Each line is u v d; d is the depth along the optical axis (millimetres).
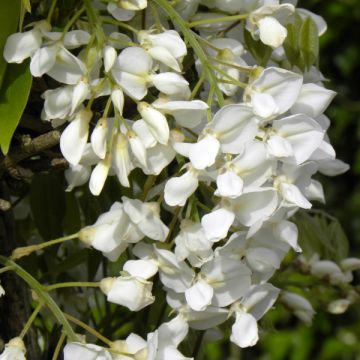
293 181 588
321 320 1537
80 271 723
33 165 609
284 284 776
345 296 786
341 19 1609
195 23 613
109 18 617
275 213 590
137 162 589
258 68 596
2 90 584
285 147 571
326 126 649
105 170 578
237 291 605
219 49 618
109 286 585
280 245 608
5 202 599
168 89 579
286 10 615
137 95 581
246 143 573
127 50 579
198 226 591
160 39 587
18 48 583
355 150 1686
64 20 615
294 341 1534
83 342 583
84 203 714
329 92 605
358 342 1566
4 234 645
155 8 608
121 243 606
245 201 582
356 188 1688
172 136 583
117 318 769
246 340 600
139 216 592
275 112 567
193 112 580
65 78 586
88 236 600
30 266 695
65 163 601
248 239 603
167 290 617
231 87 616
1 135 576
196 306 587
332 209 1673
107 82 585
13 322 639
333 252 764
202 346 699
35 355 646
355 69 1695
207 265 598
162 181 626
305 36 648
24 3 573
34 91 614
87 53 583
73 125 579
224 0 634
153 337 575
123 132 589
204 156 567
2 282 638
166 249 604
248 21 617
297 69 669
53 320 715
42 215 686
